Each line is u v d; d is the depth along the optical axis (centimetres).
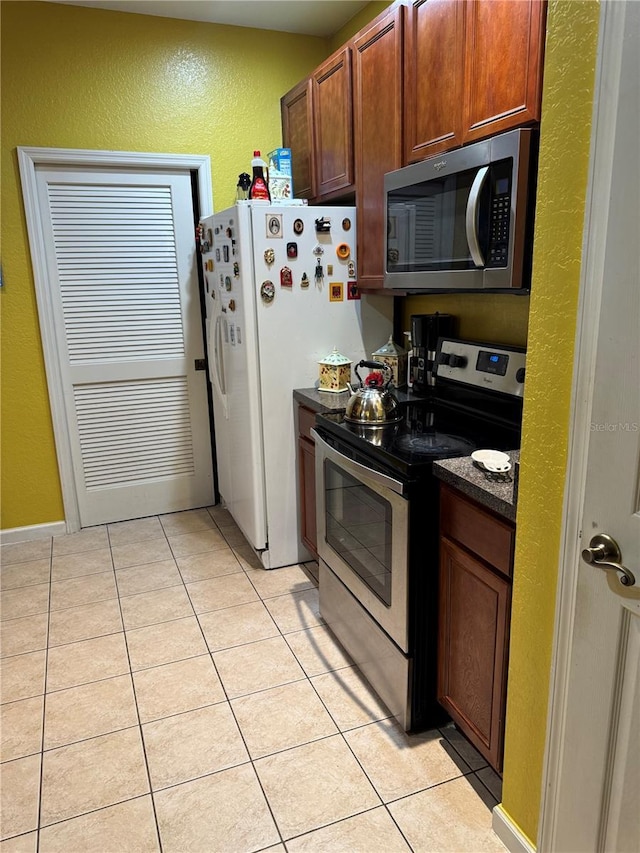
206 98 311
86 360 325
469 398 225
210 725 190
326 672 215
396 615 179
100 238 313
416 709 183
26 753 180
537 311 119
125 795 165
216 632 240
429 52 190
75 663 222
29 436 320
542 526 124
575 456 112
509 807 146
